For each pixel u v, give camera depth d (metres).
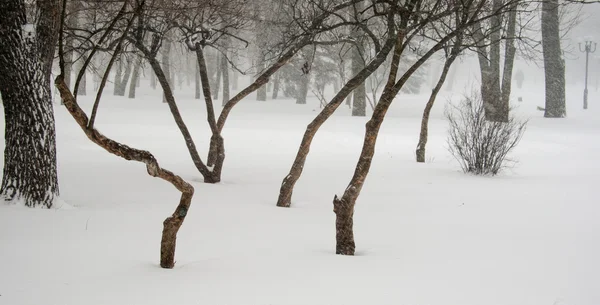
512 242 7.03
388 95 6.34
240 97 12.44
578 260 6.07
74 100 5.16
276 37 20.23
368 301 4.45
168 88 12.02
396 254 6.29
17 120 8.73
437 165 16.92
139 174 13.17
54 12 8.91
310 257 6.00
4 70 8.54
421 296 4.61
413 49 12.31
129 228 7.37
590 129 29.20
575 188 12.39
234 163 16.25
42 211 8.38
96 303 4.29
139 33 11.03
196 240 6.83
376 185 12.82
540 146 21.91
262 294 4.56
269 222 8.23
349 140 22.89
